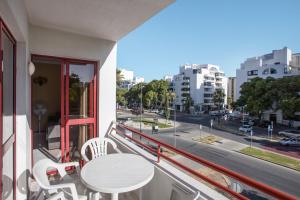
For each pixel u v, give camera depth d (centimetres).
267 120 2903
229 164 1245
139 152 295
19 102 254
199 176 174
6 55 213
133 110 5438
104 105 420
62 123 379
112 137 395
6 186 209
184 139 2250
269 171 1058
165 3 252
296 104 2330
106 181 170
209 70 5822
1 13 171
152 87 4922
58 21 316
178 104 5744
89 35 386
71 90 387
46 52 346
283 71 3634
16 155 250
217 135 2444
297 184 863
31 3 252
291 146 1723
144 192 255
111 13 284
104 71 416
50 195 185
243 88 3300
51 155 412
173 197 196
